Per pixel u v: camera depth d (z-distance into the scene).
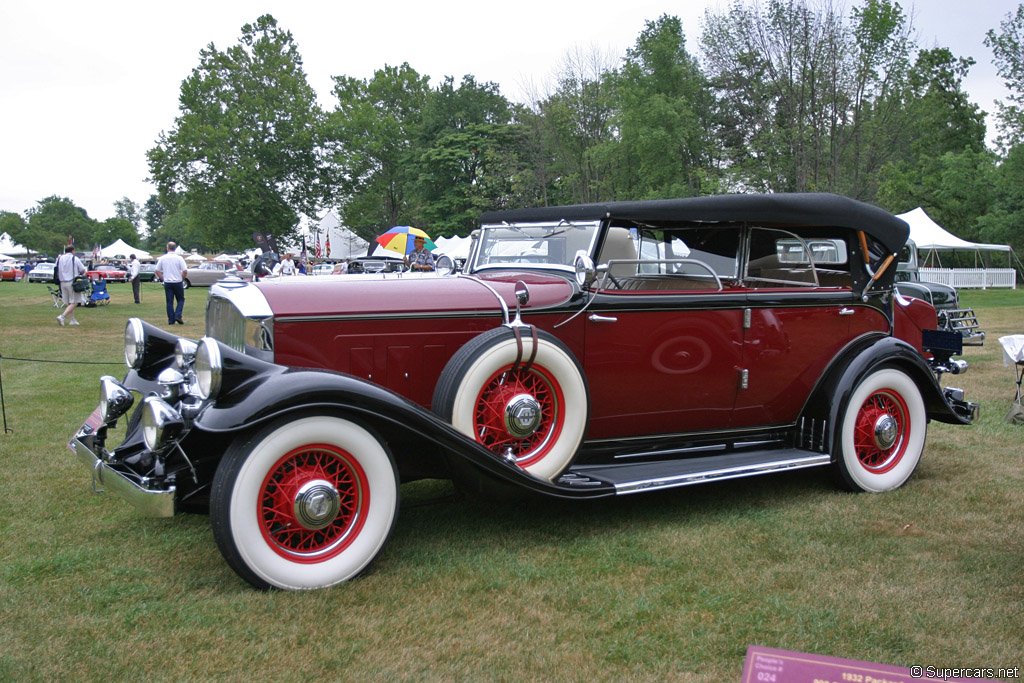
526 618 2.77
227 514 2.84
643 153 28.56
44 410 6.34
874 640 2.59
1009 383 7.73
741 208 3.98
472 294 3.71
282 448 2.91
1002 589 2.96
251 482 2.86
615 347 3.82
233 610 2.79
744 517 3.89
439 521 3.85
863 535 3.59
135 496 3.01
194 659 2.47
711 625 2.71
